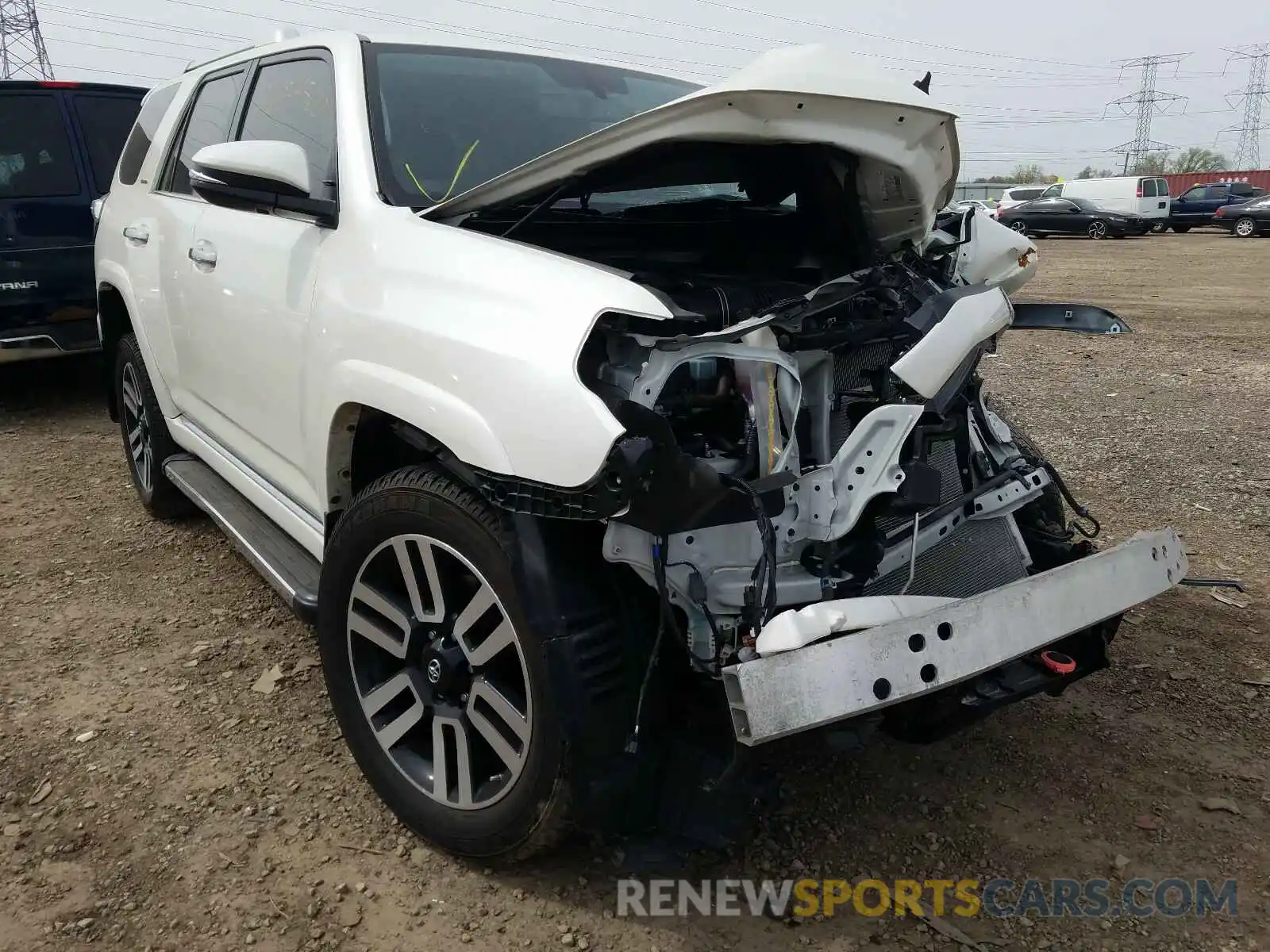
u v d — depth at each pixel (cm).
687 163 253
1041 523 301
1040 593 210
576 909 230
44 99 651
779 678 185
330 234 270
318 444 266
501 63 328
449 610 236
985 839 256
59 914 227
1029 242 305
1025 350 947
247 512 361
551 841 221
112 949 218
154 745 292
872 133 221
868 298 244
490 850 232
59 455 587
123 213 451
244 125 352
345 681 261
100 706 312
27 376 796
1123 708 318
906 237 275
